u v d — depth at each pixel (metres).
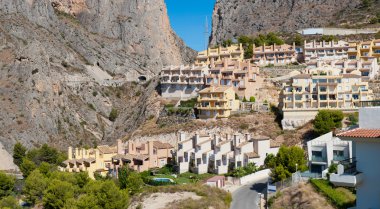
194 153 149.88
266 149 145.75
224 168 145.25
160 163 160.88
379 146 36.97
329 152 104.31
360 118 39.56
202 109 185.00
